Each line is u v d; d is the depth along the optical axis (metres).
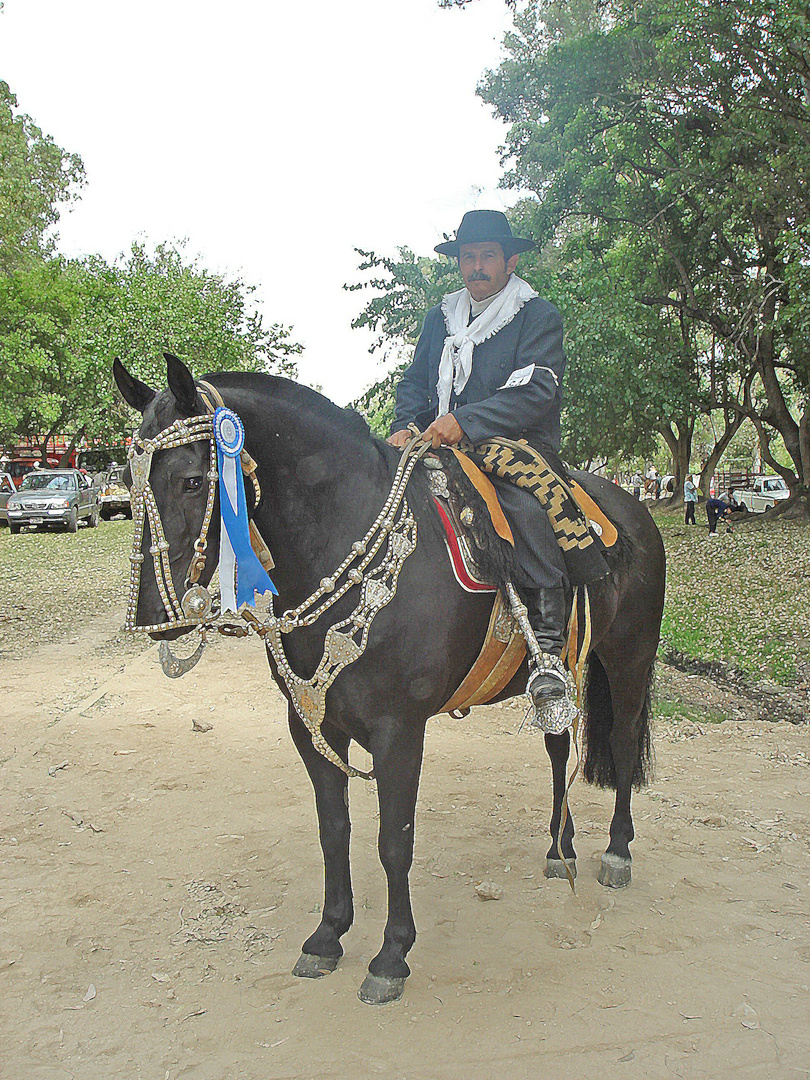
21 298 28.73
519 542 3.09
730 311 19.75
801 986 3.08
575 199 17.88
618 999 2.99
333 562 2.87
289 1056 2.71
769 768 5.44
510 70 17.36
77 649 9.33
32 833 4.41
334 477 2.87
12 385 28.69
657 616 4.02
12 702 6.98
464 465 3.12
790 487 21.31
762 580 13.62
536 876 3.95
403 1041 2.77
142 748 5.77
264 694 7.28
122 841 4.34
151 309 23.48
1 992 3.06
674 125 16.83
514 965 3.20
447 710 3.36
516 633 3.17
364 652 2.80
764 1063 2.67
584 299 17.48
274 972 3.18
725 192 16.61
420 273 16.41
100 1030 2.85
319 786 3.17
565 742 3.95
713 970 3.17
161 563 2.51
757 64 15.04
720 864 4.05
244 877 3.94
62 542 21.23
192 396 2.54
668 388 18.23
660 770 5.41
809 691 7.67
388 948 2.99
